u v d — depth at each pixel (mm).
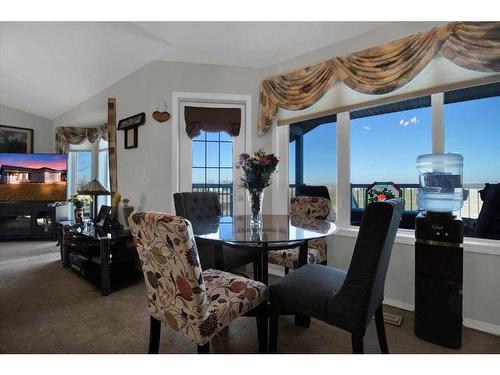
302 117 3076
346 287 1385
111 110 3848
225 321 1434
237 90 3375
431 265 1890
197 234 1865
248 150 3387
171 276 1358
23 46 3217
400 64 2328
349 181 2869
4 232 5047
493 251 2016
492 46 1937
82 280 3062
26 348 1794
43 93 4621
